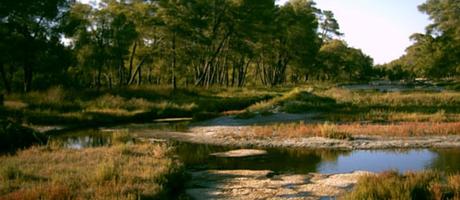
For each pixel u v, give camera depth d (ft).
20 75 158.20
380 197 33.83
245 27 187.73
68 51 129.18
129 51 167.32
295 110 105.29
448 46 248.32
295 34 232.32
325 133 70.95
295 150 62.23
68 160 47.67
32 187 35.65
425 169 48.19
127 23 146.30
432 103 112.78
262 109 110.22
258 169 50.65
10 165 43.21
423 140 66.54
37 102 103.30
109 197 33.50
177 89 148.66
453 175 41.45
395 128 73.51
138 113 103.40
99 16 140.87
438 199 33.12
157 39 173.47
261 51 232.94
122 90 134.00
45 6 118.73
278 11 222.28
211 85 189.47
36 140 62.75
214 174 48.01
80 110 101.91
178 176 43.68
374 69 430.61
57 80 141.18
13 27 115.96
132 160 47.21
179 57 178.19
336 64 304.91
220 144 68.39
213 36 183.42
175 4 164.76
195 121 97.81
